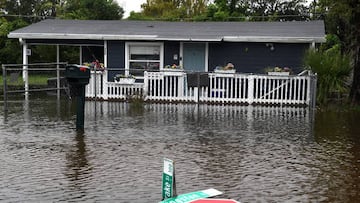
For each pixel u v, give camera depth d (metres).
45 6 37.16
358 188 6.34
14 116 12.23
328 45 22.56
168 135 9.79
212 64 17.39
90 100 15.74
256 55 17.09
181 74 15.21
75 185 6.31
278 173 7.02
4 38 28.98
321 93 15.02
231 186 6.34
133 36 17.03
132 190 6.12
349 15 14.64
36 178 6.61
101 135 9.70
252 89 14.95
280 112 13.44
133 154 8.07
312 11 29.61
